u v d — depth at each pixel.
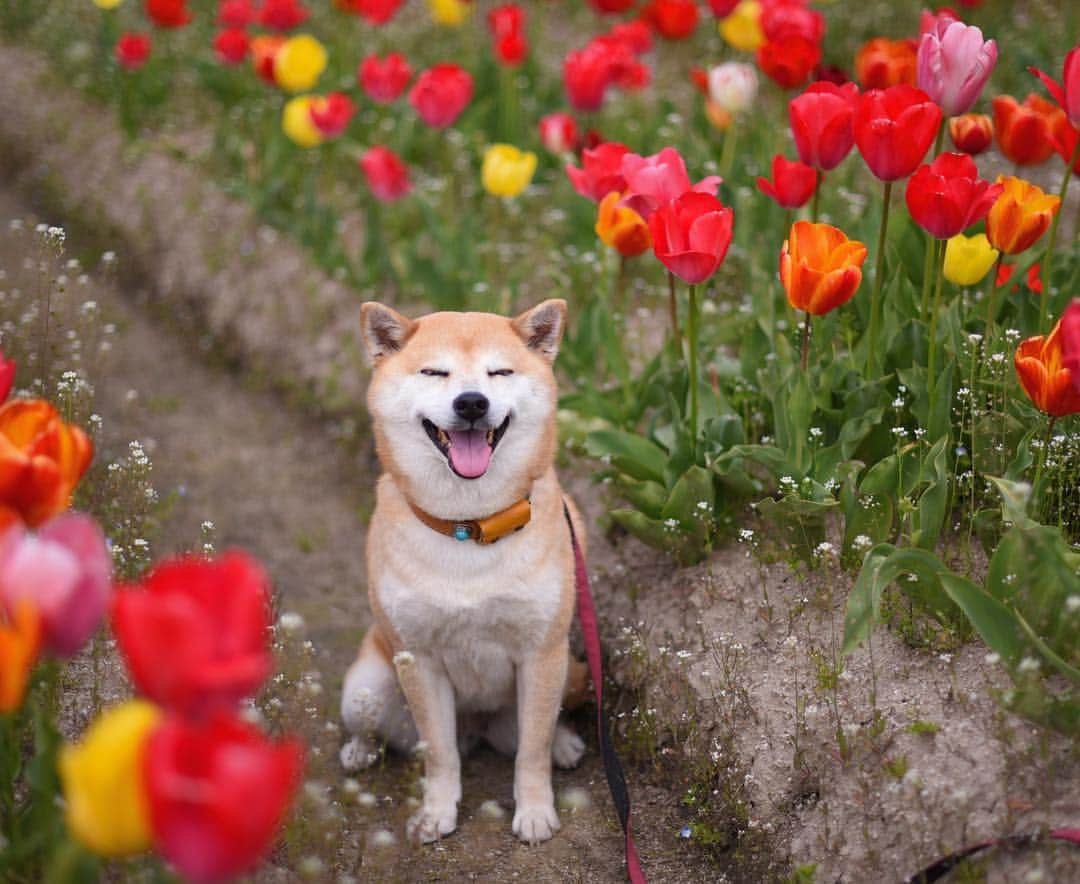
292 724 3.68
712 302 6.20
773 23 6.00
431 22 10.89
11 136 9.34
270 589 4.60
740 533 4.38
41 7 11.28
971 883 2.96
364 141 8.52
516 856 3.77
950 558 3.93
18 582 1.90
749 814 3.61
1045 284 4.04
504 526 3.68
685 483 4.21
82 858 2.33
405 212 7.52
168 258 7.73
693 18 7.16
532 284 6.71
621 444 4.49
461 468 3.52
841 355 4.77
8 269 7.22
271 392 6.76
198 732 1.53
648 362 5.55
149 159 8.55
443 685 3.98
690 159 6.84
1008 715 3.31
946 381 3.99
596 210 6.53
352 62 9.72
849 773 3.47
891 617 3.79
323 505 5.90
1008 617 3.16
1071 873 2.86
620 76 6.56
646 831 3.84
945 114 3.95
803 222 3.69
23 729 3.10
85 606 1.97
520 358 3.73
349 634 5.05
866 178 6.98
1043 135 4.16
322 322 6.82
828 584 3.99
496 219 7.09
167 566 1.75
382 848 3.65
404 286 6.61
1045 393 3.05
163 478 5.94
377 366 3.83
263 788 1.51
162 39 10.28
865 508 3.88
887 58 4.83
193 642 1.65
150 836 1.66
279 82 7.14
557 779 4.23
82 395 4.77
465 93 6.31
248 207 7.79
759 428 4.80
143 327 7.32
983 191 3.60
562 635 3.88
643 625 4.43
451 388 3.57
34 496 2.24
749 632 4.09
